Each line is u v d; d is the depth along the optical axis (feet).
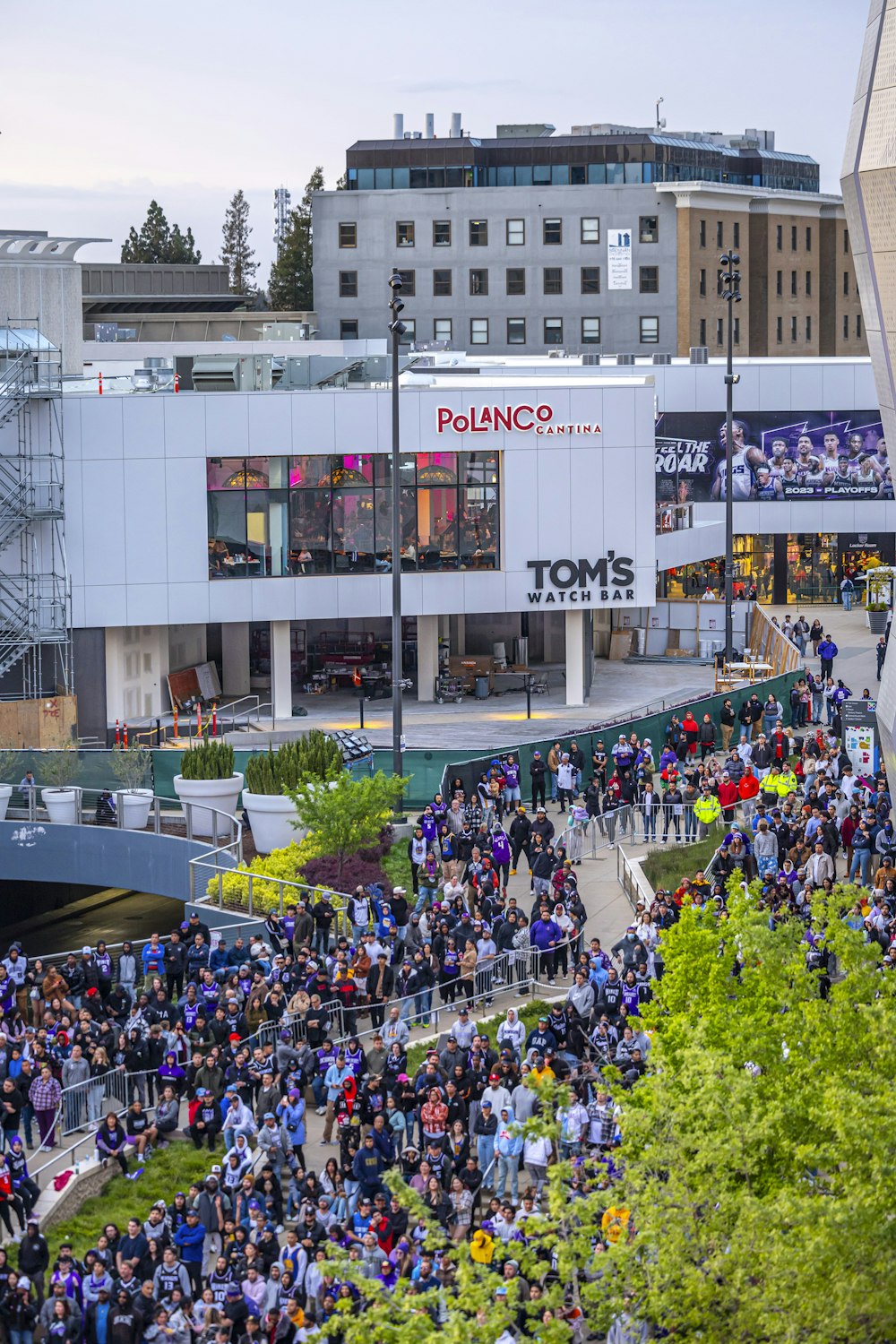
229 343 317.83
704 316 396.98
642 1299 52.95
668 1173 54.95
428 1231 52.49
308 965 97.35
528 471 193.77
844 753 141.38
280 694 193.06
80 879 146.10
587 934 112.57
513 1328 52.85
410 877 126.00
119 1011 102.12
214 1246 74.38
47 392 183.01
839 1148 53.31
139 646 194.90
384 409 190.60
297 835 138.21
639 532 195.52
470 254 393.29
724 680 186.91
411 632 231.50
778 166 419.74
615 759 139.95
